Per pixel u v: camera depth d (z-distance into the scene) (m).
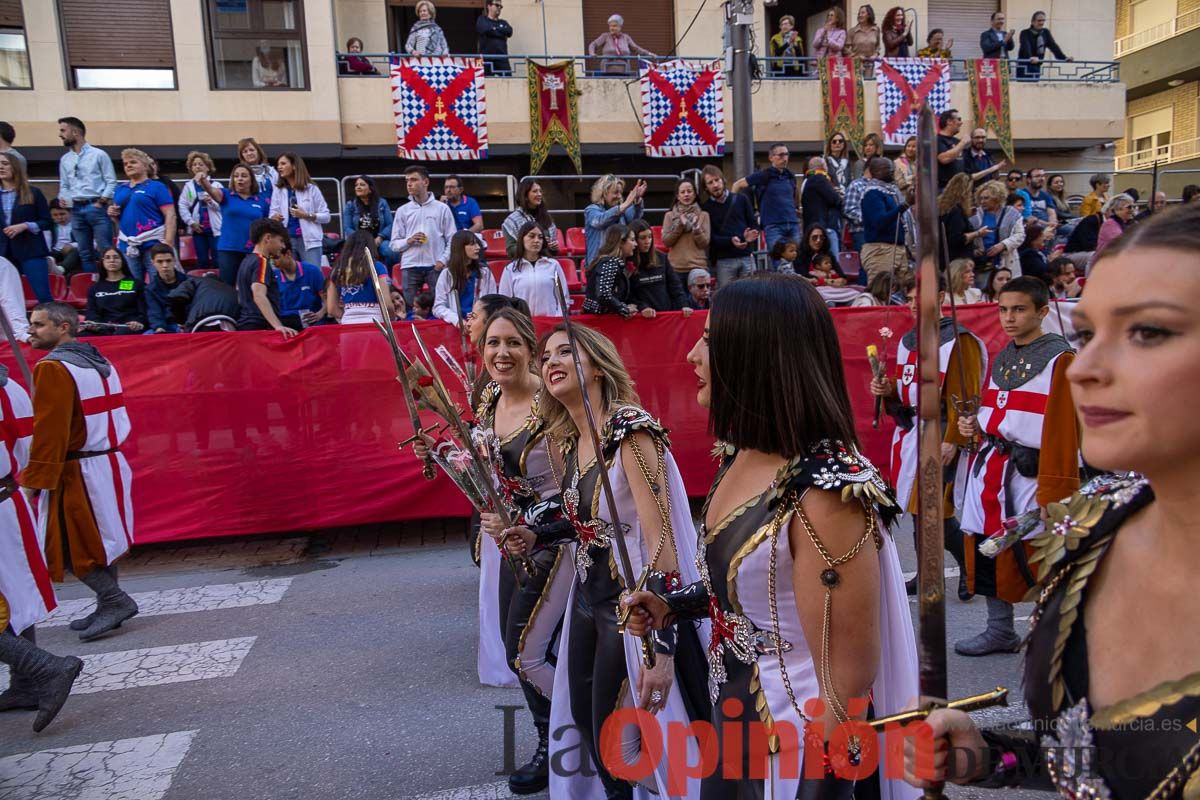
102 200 8.91
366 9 14.48
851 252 9.78
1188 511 0.90
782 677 1.68
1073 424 3.60
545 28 14.89
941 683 1.19
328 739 3.46
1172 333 0.84
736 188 8.40
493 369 3.19
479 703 3.74
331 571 5.76
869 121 14.14
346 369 6.14
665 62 14.30
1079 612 1.03
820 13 16.53
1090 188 16.33
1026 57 15.34
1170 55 21.88
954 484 4.34
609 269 6.41
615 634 2.47
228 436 6.01
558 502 2.79
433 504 6.28
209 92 12.87
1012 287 3.88
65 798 3.09
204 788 3.13
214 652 4.41
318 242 8.79
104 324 7.28
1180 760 0.90
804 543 1.60
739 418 1.69
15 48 12.44
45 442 4.18
